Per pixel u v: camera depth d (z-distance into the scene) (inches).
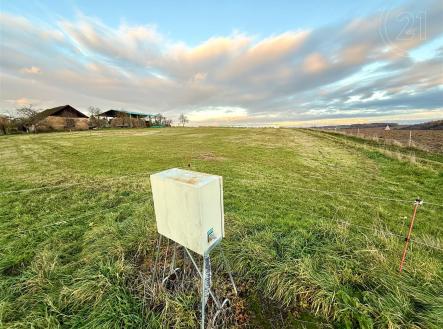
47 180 223.3
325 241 103.1
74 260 97.0
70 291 74.1
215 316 65.1
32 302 72.6
